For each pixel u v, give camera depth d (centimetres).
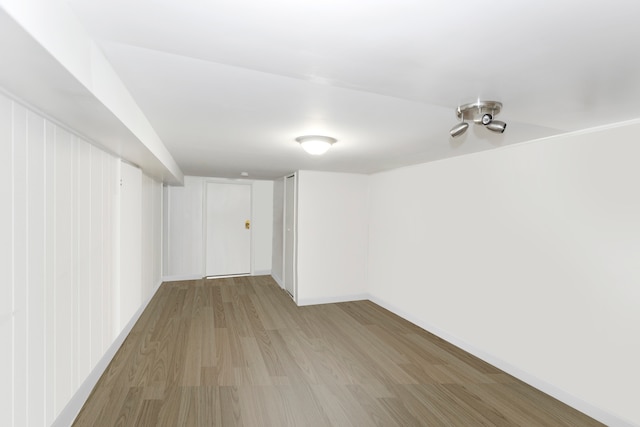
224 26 111
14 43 88
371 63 137
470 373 306
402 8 97
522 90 163
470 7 95
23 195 169
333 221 537
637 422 216
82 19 112
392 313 483
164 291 577
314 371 305
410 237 449
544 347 274
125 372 295
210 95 186
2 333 154
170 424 225
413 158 385
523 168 292
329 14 101
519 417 240
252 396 262
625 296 222
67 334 222
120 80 167
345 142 299
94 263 273
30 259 176
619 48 119
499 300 316
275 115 221
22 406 170
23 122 165
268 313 475
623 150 222
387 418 237
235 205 709
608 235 231
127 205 369
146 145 241
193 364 313
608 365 231
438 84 157
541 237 277
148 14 106
